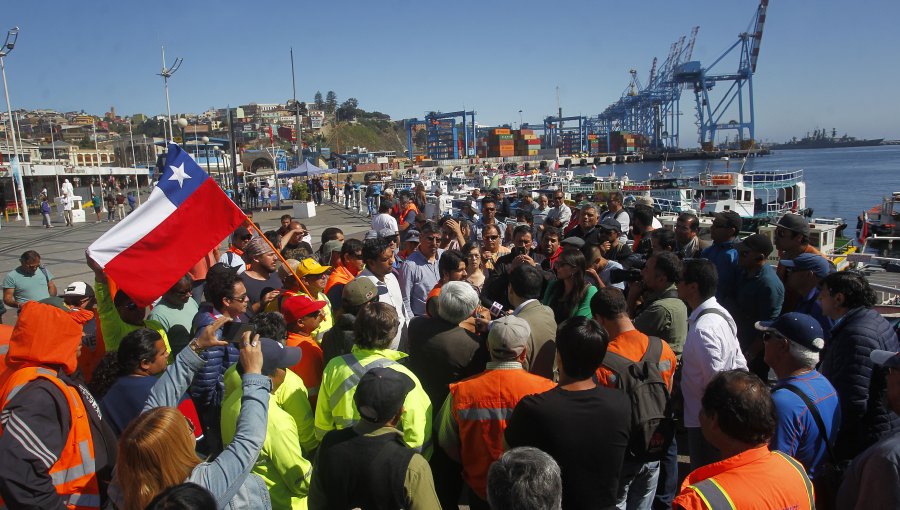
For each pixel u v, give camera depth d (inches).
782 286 194.1
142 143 3373.5
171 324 194.5
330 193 1584.6
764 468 91.4
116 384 136.8
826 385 120.1
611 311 150.6
